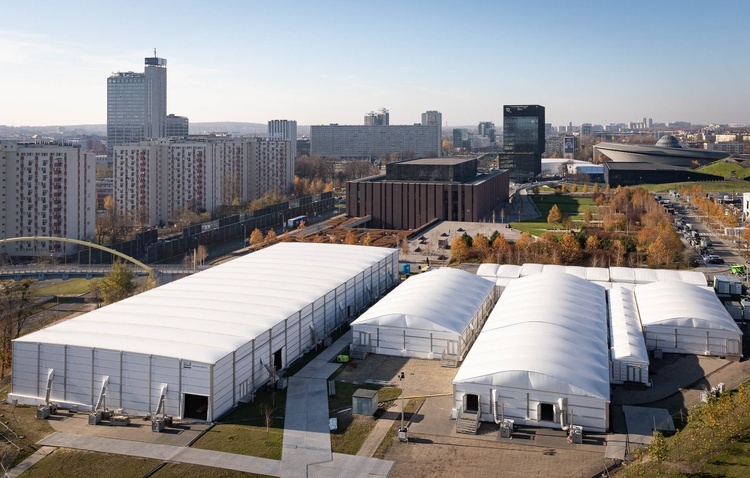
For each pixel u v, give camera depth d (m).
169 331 84.00
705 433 64.88
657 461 60.53
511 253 165.38
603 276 129.00
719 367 90.31
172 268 168.88
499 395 73.75
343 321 110.75
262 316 91.00
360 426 73.12
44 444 69.81
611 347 88.81
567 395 71.81
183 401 75.44
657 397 80.44
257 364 83.69
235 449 68.06
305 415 76.12
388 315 96.56
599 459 64.94
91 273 168.00
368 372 89.69
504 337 87.19
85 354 78.69
